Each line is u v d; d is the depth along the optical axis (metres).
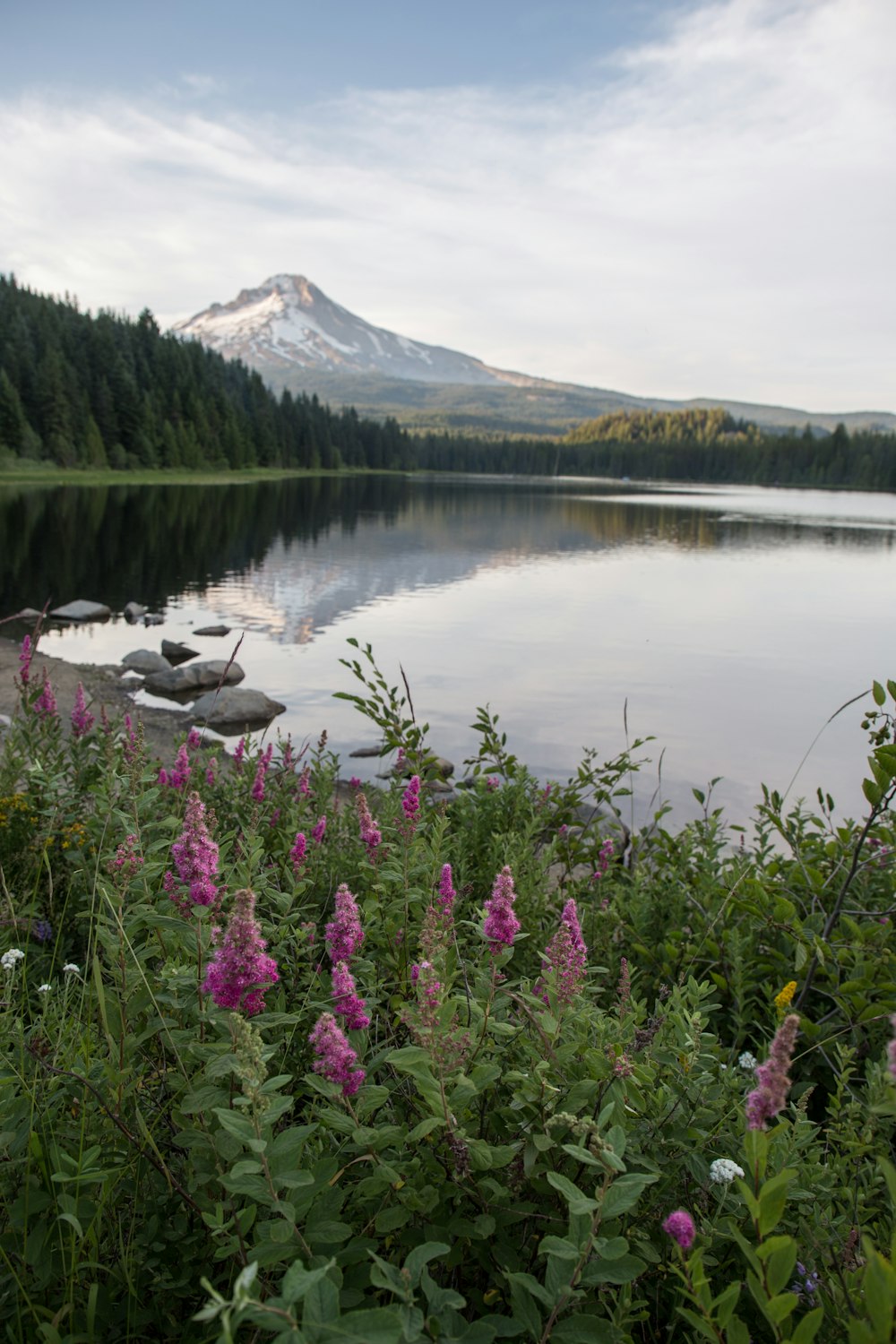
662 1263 2.16
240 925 2.21
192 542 46.12
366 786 6.10
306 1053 2.94
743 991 4.26
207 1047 2.28
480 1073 2.22
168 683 17.30
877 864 4.85
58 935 4.04
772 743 14.92
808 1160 2.59
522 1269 2.14
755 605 32.72
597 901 5.21
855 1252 2.19
